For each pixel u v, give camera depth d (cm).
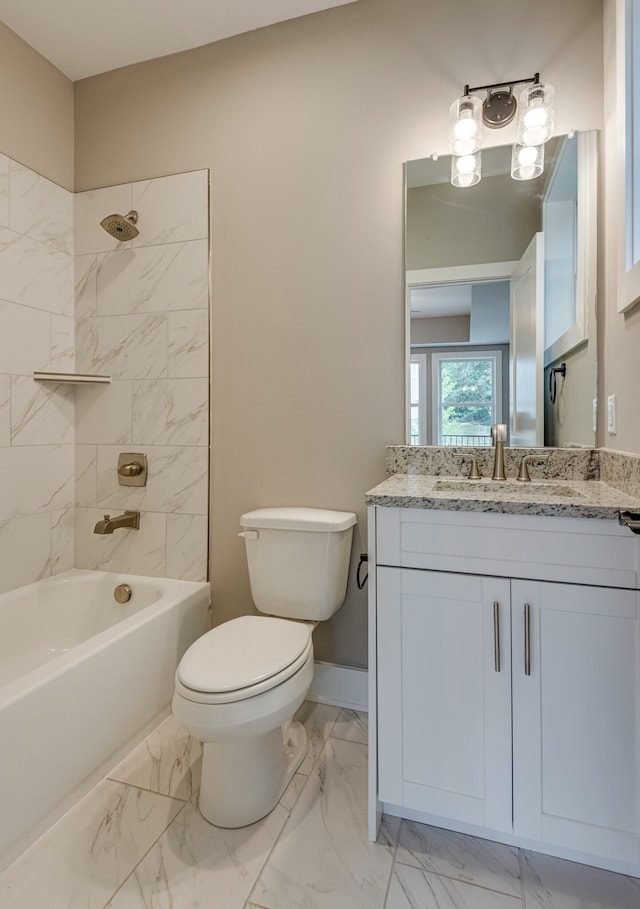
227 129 190
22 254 188
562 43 155
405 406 173
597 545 106
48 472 202
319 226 180
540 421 162
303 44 180
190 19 180
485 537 113
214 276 192
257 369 188
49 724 123
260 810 127
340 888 108
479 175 164
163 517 202
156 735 163
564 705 109
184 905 103
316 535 162
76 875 110
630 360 126
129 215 199
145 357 202
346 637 181
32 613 188
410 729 120
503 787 113
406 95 170
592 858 114
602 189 150
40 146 195
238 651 132
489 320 165
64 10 174
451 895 107
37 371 195
